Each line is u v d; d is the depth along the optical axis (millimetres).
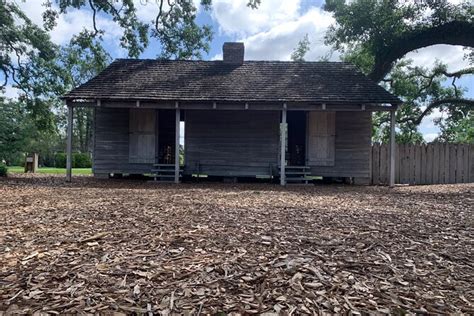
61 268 3061
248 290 2678
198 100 11719
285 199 7719
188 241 3873
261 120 13438
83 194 8172
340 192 9711
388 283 2881
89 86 12391
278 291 2666
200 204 6547
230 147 13461
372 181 13680
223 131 13492
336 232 4441
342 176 13211
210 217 5215
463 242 4102
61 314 2311
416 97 21469
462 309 2486
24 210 5738
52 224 4664
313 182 13711
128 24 18594
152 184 11562
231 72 13758
